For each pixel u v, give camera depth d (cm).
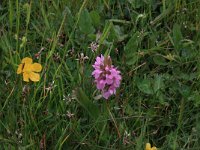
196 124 28
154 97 29
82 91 26
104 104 27
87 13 31
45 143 26
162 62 31
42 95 28
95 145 26
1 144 25
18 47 31
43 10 32
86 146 26
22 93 27
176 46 32
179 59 31
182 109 27
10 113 26
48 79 29
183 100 28
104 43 31
